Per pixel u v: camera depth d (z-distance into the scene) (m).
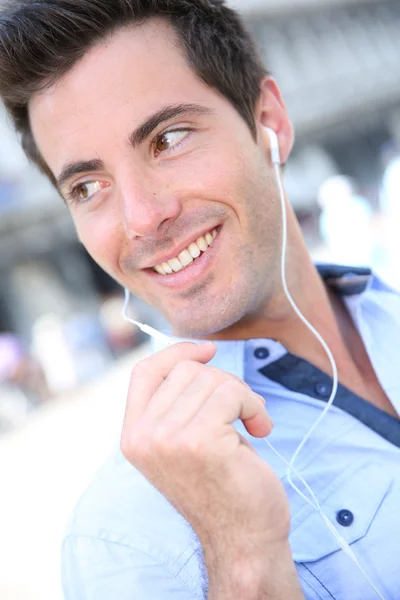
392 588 1.05
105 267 1.29
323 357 1.38
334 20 20.88
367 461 1.15
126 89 1.13
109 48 1.15
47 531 4.50
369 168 20.48
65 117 1.16
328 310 1.47
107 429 6.43
